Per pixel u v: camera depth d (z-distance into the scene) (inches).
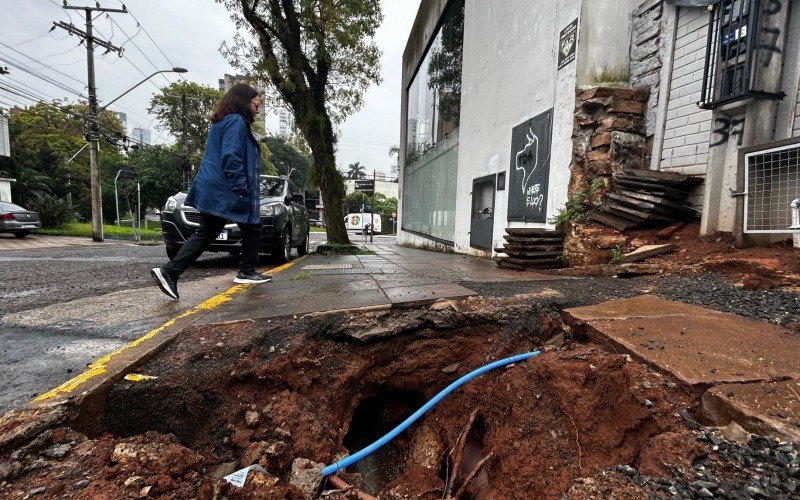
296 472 64.6
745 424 55.4
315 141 423.5
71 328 91.7
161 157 1239.5
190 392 72.2
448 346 112.5
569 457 69.2
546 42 226.4
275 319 99.5
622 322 92.7
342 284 151.1
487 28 317.7
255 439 72.0
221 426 73.0
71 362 71.5
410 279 163.9
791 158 123.7
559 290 127.7
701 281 126.7
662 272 143.4
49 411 55.0
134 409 67.4
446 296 118.6
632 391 67.6
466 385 104.3
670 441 55.7
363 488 76.0
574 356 82.6
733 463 50.1
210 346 83.0
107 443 56.0
